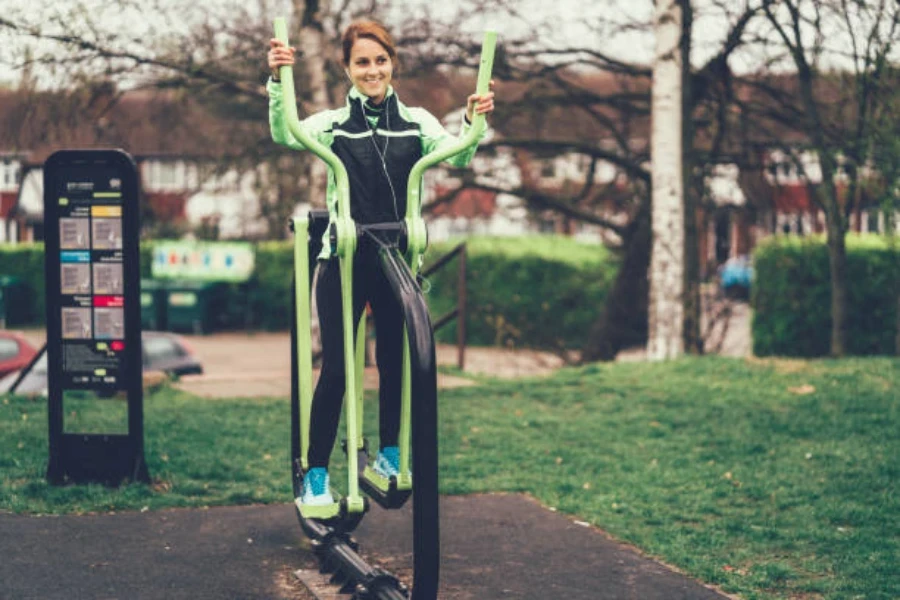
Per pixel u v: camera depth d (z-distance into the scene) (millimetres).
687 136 12797
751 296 17359
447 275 25453
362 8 13172
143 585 4680
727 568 5195
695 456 7527
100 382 6312
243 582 4785
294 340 5004
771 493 6539
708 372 10594
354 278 4090
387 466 4117
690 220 12805
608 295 16688
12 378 13625
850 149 12148
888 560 5316
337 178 3893
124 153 6293
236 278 29984
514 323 23438
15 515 5691
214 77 12922
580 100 14820
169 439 7684
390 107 4066
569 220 16844
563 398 9688
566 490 6637
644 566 5164
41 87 12070
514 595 4727
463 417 8859
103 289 6305
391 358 4125
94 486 6238
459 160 4062
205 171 14500
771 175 14438
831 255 13250
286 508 6047
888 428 8156
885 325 16734
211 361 23656
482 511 6121
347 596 4570
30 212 33000
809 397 9336
